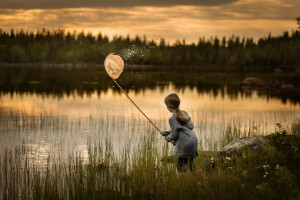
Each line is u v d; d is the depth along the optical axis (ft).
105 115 49.37
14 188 19.11
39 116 47.47
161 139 33.37
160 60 460.14
